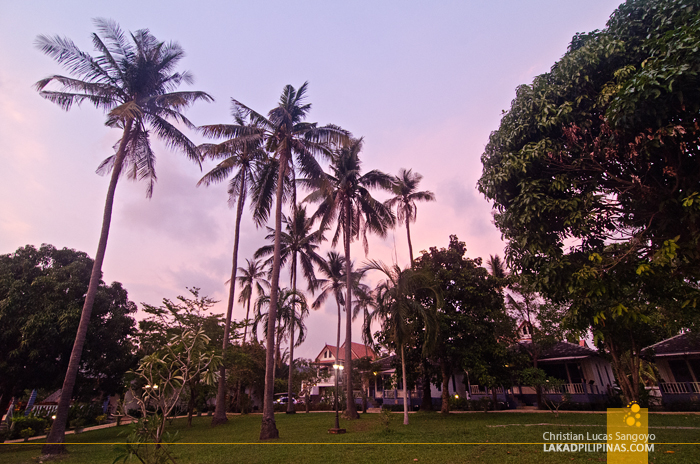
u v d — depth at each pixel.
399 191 25.58
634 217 6.27
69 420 24.97
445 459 8.12
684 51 4.68
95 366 18.64
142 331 22.33
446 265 21.08
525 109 6.81
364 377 29.52
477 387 26.89
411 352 19.67
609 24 6.41
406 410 15.58
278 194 16.72
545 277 6.48
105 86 15.62
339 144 18.88
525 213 6.41
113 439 16.73
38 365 16.64
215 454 10.18
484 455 8.30
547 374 25.25
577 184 6.23
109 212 14.73
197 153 17.67
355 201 23.45
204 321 24.80
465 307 19.45
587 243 6.68
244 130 18.11
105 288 20.48
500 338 23.77
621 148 5.74
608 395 21.33
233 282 22.67
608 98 5.89
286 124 18.00
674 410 17.88
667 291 6.02
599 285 5.81
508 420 15.48
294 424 18.30
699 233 5.13
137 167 17.11
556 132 6.63
